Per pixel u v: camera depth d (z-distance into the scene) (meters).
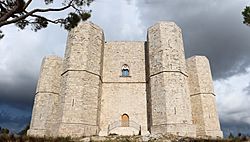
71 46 25.09
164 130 21.42
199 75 29.30
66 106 21.98
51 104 27.23
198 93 28.42
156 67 24.89
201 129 26.61
